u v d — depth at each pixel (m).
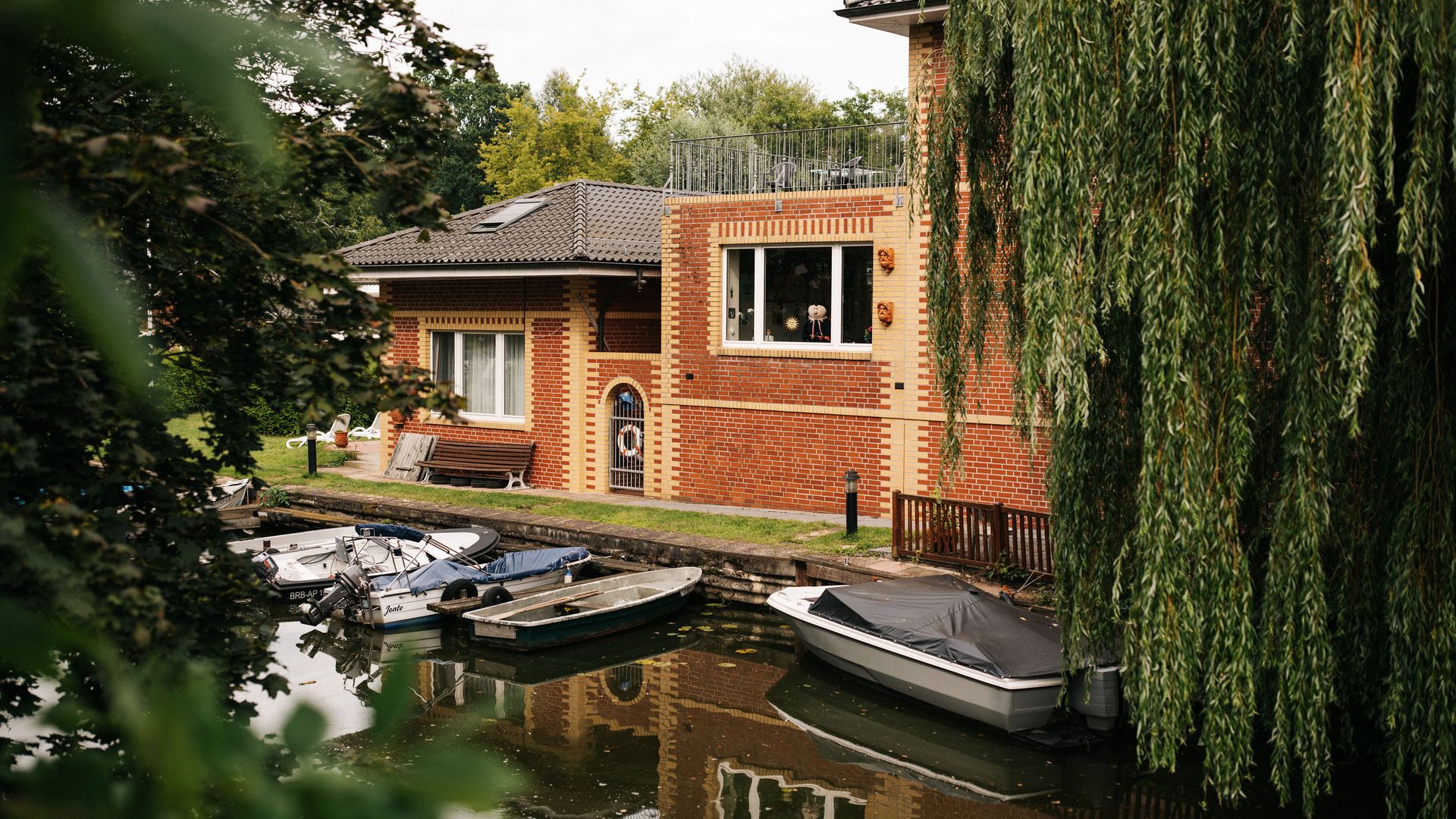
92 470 5.30
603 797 11.24
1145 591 8.64
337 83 0.97
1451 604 8.22
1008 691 12.30
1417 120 7.36
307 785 0.85
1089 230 8.52
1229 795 8.63
